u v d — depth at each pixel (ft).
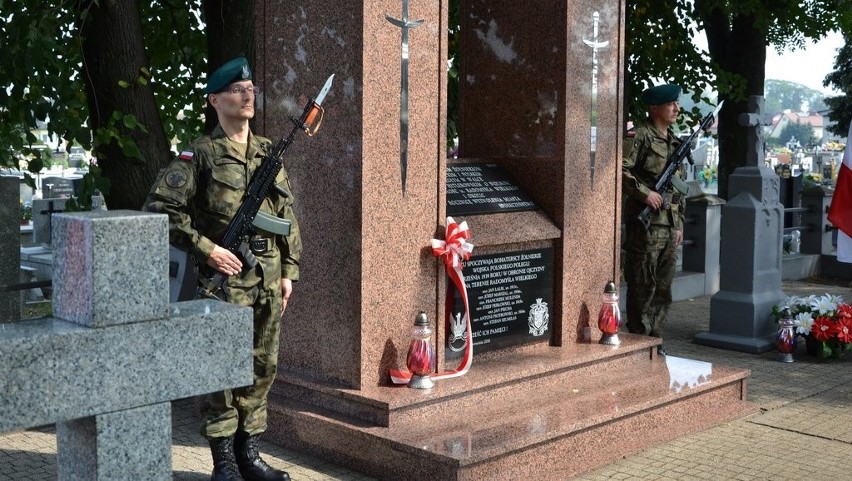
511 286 22.59
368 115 18.84
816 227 49.26
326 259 19.56
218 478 16.69
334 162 19.26
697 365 24.36
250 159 16.51
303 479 17.83
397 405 18.34
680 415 21.81
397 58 19.29
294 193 19.97
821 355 29.40
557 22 23.61
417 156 19.83
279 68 20.20
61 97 28.17
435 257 20.29
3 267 26.55
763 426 22.21
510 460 17.62
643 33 48.80
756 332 31.01
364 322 19.11
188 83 37.42
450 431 18.19
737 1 51.16
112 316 10.25
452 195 22.25
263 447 19.57
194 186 16.11
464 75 25.39
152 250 10.50
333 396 19.22
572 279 24.04
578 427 18.86
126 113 29.35
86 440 10.41
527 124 24.23
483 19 24.99
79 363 10.04
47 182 61.77
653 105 26.94
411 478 17.38
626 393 21.38
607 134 24.85
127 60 29.07
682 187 27.02
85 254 10.18
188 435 20.18
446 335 21.09
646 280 26.99
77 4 28.91
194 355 10.87
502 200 23.16
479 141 25.17
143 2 35.55
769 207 31.48
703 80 50.49
